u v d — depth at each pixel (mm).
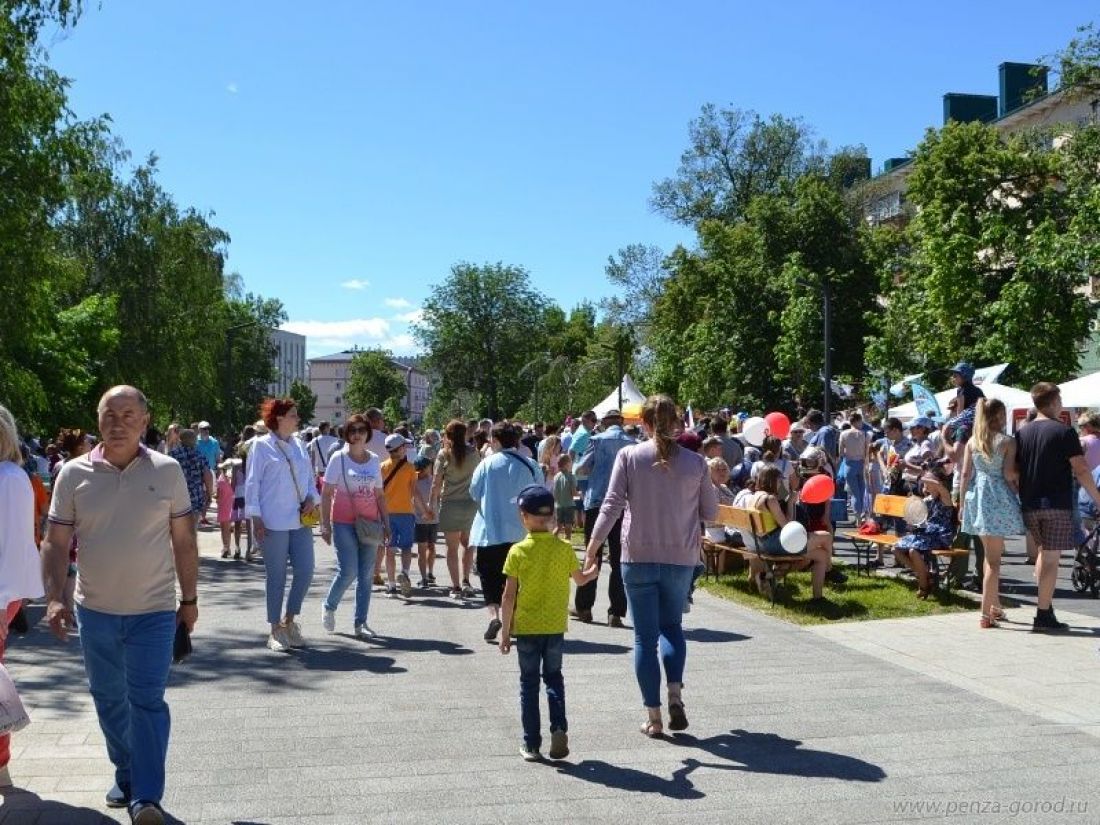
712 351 50250
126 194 42281
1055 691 7395
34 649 9328
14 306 22641
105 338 39156
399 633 10102
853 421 18625
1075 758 5910
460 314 98438
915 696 7297
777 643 9203
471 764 5953
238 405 78062
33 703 7469
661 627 6602
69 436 11820
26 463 13531
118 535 4965
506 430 9680
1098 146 36312
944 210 38344
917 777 5609
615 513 6504
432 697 7527
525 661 6051
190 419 44812
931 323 37688
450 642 9633
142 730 4965
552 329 120875
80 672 8430
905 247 50594
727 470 13898
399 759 6055
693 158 57750
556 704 6020
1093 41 35906
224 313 49312
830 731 6488
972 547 11898
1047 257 33156
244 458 16875
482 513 9633
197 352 44219
